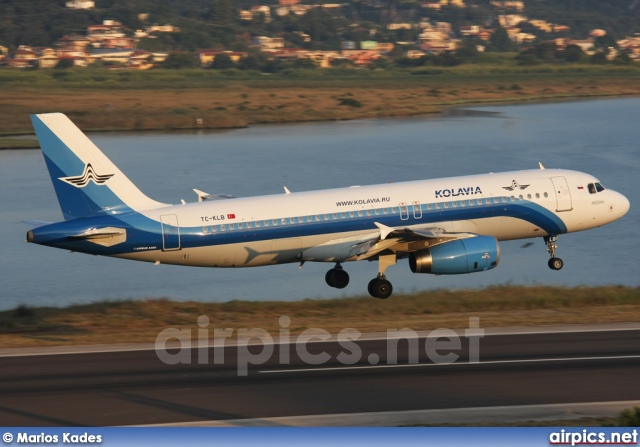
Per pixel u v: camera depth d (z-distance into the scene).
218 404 87.50
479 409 85.69
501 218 156.12
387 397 89.50
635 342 111.56
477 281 191.75
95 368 101.31
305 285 191.00
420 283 191.12
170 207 146.25
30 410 86.12
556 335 116.62
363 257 145.62
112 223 142.25
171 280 198.00
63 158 140.62
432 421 82.50
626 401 87.75
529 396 89.56
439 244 148.88
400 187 154.00
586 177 162.38
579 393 90.38
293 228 147.88
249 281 195.75
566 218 159.62
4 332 127.12
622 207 163.50
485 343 112.62
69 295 183.00
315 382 94.88
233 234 145.88
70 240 140.62
